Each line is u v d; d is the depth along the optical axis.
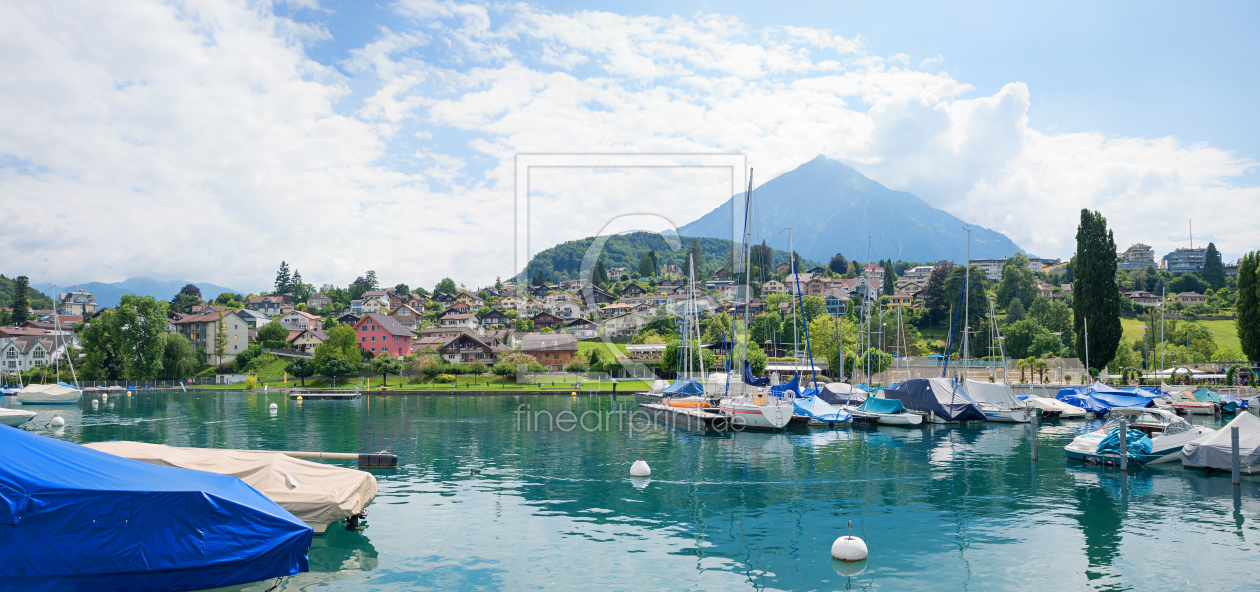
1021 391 64.94
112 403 74.50
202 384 106.88
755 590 13.95
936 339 137.12
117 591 12.34
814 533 18.48
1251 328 75.00
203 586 13.09
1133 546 17.19
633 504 22.03
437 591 13.84
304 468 18.50
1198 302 160.62
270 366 114.06
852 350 91.56
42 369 104.50
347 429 45.84
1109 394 55.44
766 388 47.25
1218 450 27.34
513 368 81.88
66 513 12.01
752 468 29.12
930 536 18.17
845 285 178.62
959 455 32.94
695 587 14.14
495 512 20.77
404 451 34.78
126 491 12.45
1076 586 14.30
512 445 37.00
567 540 17.66
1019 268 154.88
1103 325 77.69
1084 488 24.61
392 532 18.31
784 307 110.31
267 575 13.67
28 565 11.71
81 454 13.43
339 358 97.69
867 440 39.03
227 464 17.56
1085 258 79.38
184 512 12.94
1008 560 16.03
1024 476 27.12
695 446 36.47
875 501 22.62
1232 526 19.12
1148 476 26.88
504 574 14.91
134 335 106.88
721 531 18.69
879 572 15.18
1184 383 76.06
